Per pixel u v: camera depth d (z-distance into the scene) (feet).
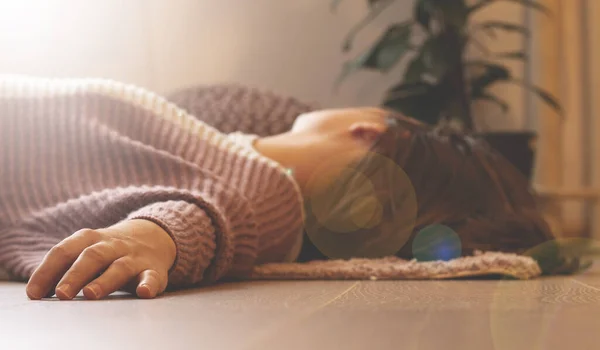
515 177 4.90
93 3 9.86
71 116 4.22
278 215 4.45
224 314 2.89
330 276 4.24
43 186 4.14
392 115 4.99
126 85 4.37
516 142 7.97
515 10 9.85
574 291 3.54
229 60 10.09
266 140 4.86
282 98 7.22
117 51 9.96
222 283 4.04
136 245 3.42
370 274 4.21
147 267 3.38
